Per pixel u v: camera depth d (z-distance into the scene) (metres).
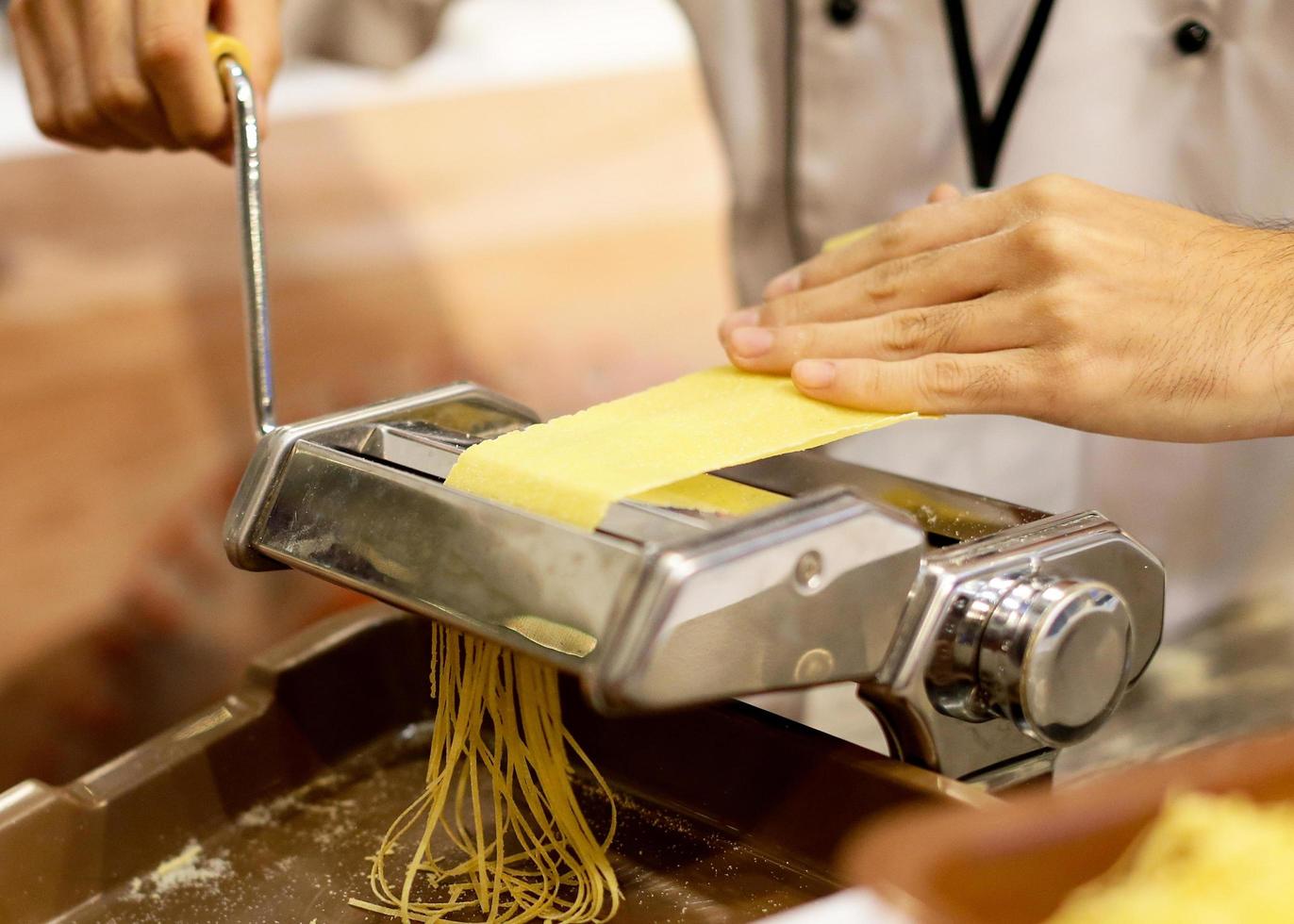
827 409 0.60
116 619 1.68
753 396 0.62
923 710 0.53
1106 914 0.36
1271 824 0.39
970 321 0.65
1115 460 1.04
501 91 2.98
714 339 2.33
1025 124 1.00
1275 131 0.96
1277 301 0.64
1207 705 0.95
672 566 0.43
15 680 1.56
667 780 0.62
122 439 1.97
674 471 0.50
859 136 1.06
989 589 0.52
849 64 1.04
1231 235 0.67
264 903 0.58
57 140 0.89
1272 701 0.95
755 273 1.20
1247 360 0.64
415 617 0.69
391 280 2.38
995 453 1.04
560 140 2.88
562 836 0.59
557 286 2.45
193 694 1.59
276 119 2.72
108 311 2.20
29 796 0.57
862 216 1.08
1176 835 0.38
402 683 0.70
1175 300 0.64
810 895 0.55
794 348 0.66
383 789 0.66
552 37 3.22
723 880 0.56
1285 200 0.97
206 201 2.55
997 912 0.35
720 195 2.75
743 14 1.09
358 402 2.03
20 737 1.50
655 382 2.18
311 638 0.67
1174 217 0.67
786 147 1.12
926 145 1.04
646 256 2.55
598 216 2.64
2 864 0.55
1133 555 0.56
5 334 2.14
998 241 0.66
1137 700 0.96
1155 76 0.98
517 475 0.51
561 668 0.46
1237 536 1.07
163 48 0.73
